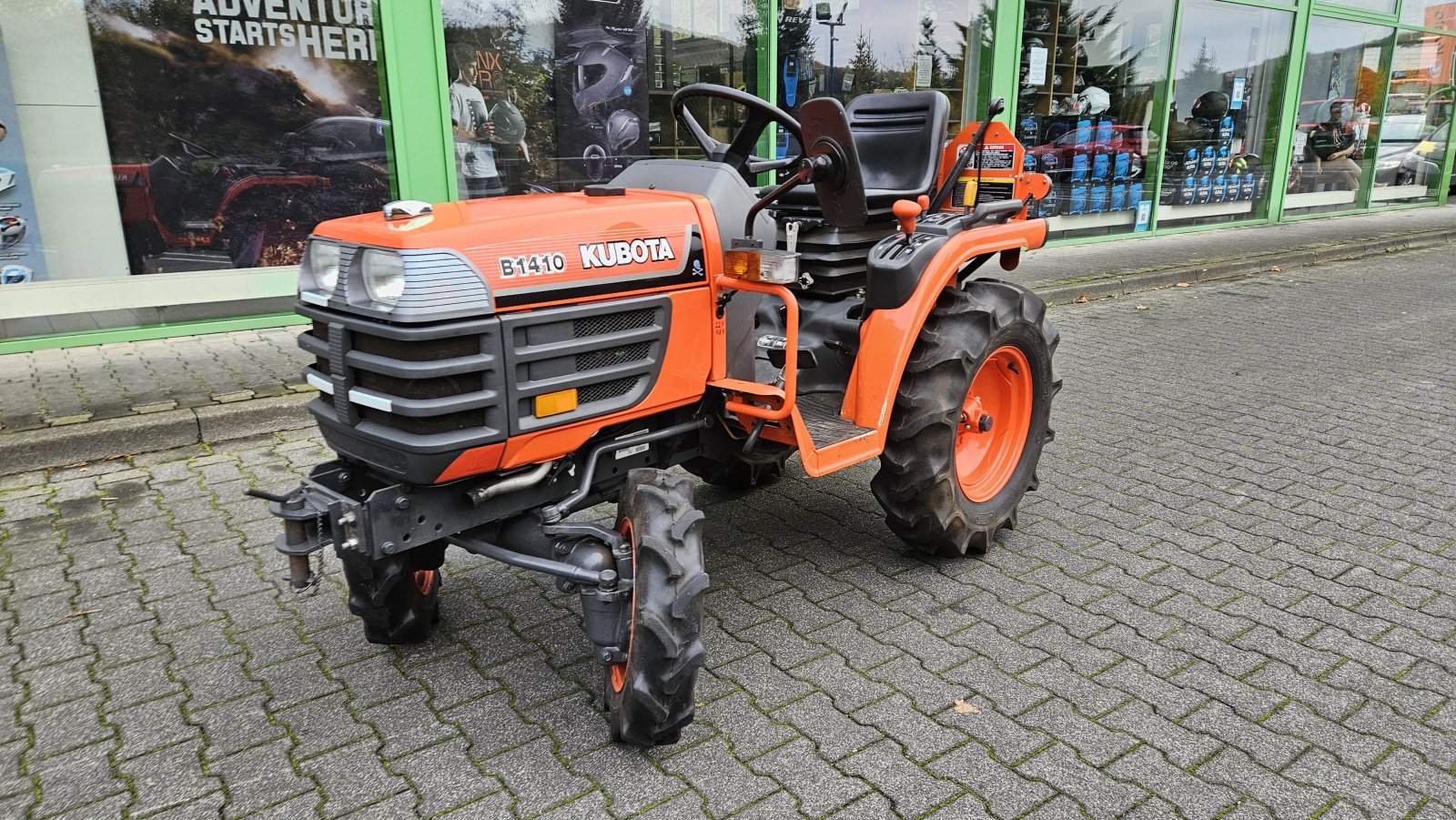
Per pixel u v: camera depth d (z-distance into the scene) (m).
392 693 2.74
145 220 6.01
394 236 2.23
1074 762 2.40
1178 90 11.59
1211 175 12.45
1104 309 8.27
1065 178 10.84
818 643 2.99
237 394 5.01
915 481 3.25
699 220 2.78
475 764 2.42
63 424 4.57
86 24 5.63
